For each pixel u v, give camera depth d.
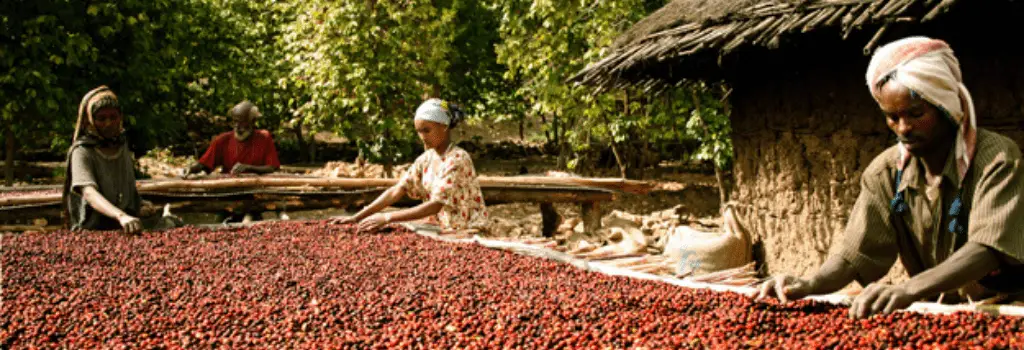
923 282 2.11
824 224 5.96
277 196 6.41
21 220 5.86
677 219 10.10
